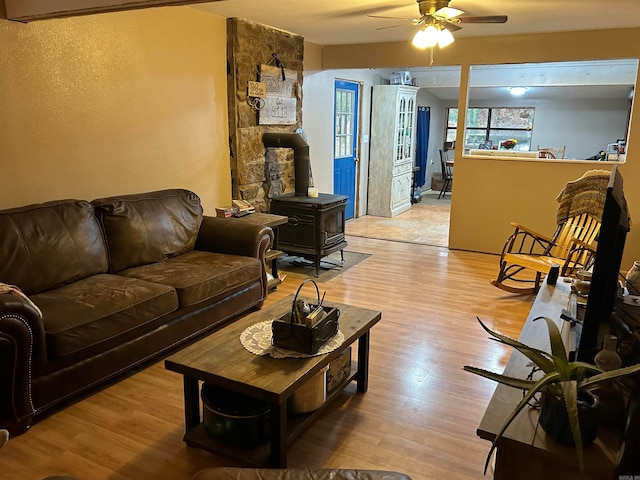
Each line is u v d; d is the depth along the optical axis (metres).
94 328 2.55
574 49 5.05
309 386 2.28
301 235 4.96
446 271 5.07
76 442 2.32
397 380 2.90
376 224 7.45
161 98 4.04
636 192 5.02
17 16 2.90
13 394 2.29
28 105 3.13
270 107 5.19
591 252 3.78
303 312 2.28
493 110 10.80
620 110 9.59
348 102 7.27
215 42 4.51
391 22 4.70
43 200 3.29
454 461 2.21
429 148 11.09
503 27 4.86
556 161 5.31
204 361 2.17
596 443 1.44
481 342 3.41
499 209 5.67
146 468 2.15
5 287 2.26
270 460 2.08
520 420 1.55
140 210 3.56
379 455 2.25
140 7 2.60
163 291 2.96
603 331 1.76
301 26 4.95
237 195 4.95
